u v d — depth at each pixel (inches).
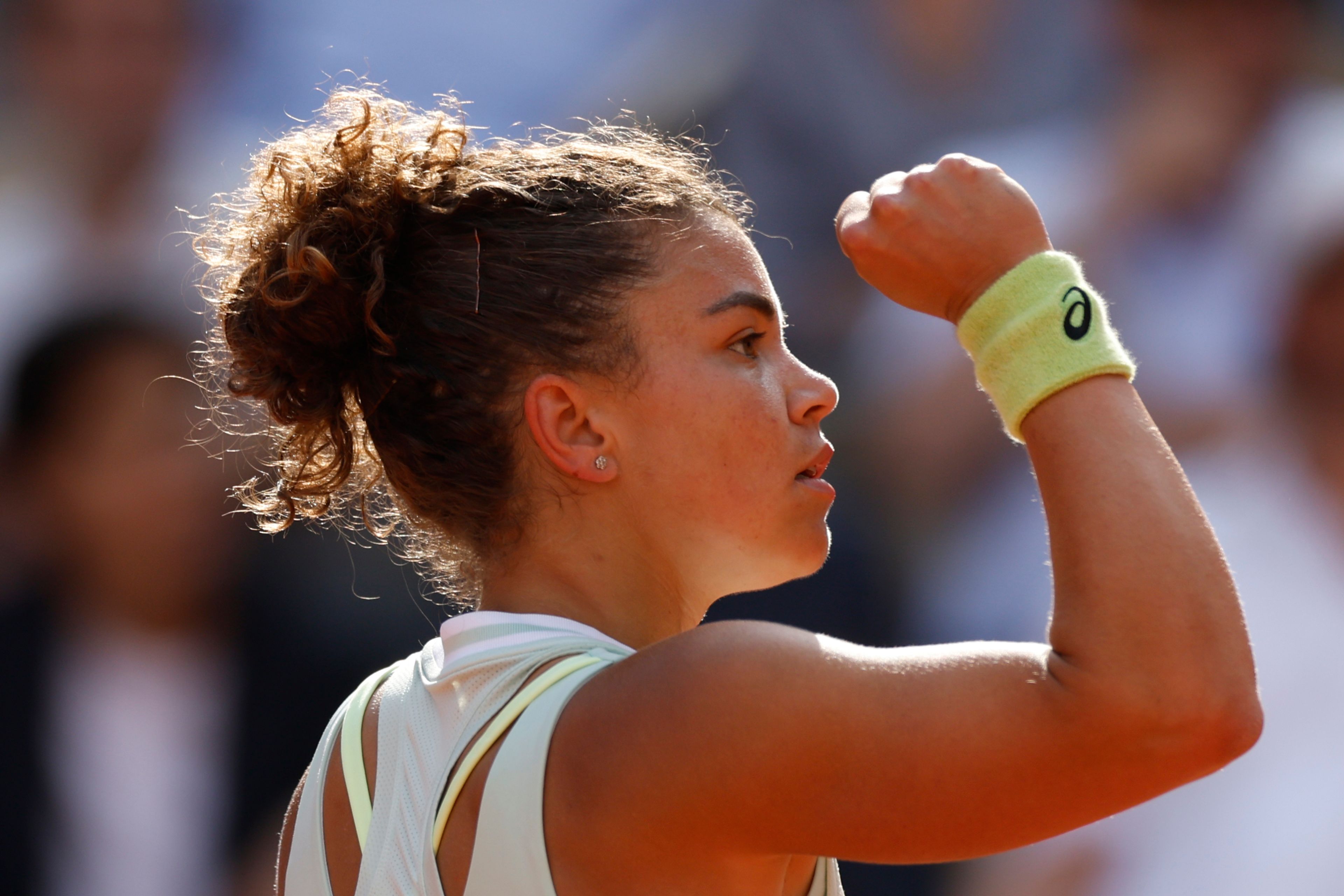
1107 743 154.1
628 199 186.5
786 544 185.9
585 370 181.5
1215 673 153.4
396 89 671.8
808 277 534.0
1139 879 353.1
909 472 456.4
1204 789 348.5
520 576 186.9
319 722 368.8
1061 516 162.7
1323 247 369.1
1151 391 412.8
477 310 183.2
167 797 417.1
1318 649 341.4
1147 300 437.7
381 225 188.1
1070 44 571.8
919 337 470.0
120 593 421.1
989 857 383.2
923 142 566.6
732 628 163.6
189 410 429.7
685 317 183.0
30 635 409.1
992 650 160.4
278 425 207.3
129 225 540.4
